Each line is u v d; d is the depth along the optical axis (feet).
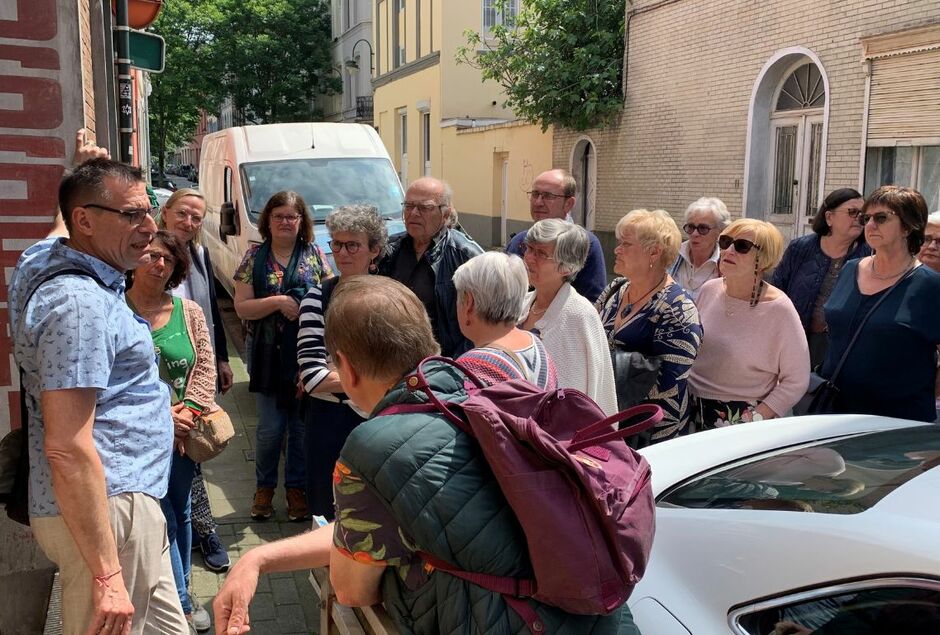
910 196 11.70
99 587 7.53
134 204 7.99
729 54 38.32
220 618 6.36
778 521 6.82
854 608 5.92
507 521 5.66
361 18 100.42
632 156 46.55
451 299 13.21
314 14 117.19
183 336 11.90
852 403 12.32
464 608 5.69
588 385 10.63
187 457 11.79
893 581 5.81
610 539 5.58
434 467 5.60
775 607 6.29
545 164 55.88
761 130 37.35
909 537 6.02
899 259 11.98
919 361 11.93
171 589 9.04
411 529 5.58
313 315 12.26
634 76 45.62
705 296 12.96
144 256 8.36
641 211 12.05
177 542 11.96
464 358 7.83
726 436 9.61
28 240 11.79
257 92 115.96
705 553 6.97
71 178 7.92
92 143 11.87
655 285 12.03
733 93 38.29
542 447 5.50
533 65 48.83
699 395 12.65
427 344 6.52
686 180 42.09
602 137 49.26
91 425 7.56
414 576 5.96
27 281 8.00
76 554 8.09
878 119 31.24
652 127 44.57
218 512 16.14
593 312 10.86
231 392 24.31
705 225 15.69
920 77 29.32
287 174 29.91
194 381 11.87
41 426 8.01
